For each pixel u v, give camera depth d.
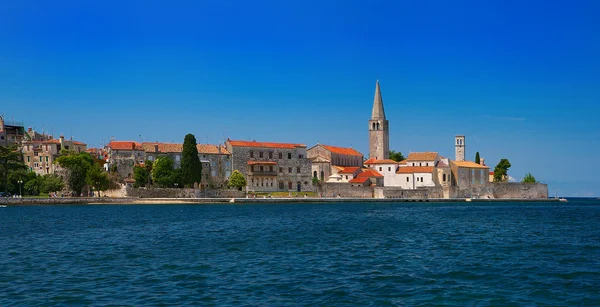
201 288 40.03
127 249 59.94
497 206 182.88
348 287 40.38
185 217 110.12
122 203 167.75
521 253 57.12
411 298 37.25
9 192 176.62
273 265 49.34
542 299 37.16
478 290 39.56
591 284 41.56
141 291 39.09
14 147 182.00
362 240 68.12
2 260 52.50
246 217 110.44
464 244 64.69
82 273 45.72
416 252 57.66
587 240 69.19
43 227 86.38
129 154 196.62
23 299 36.97
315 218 107.69
